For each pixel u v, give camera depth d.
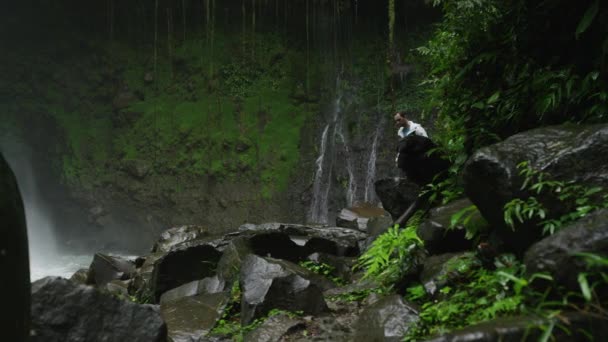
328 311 5.02
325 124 33.19
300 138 32.81
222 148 32.38
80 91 34.41
